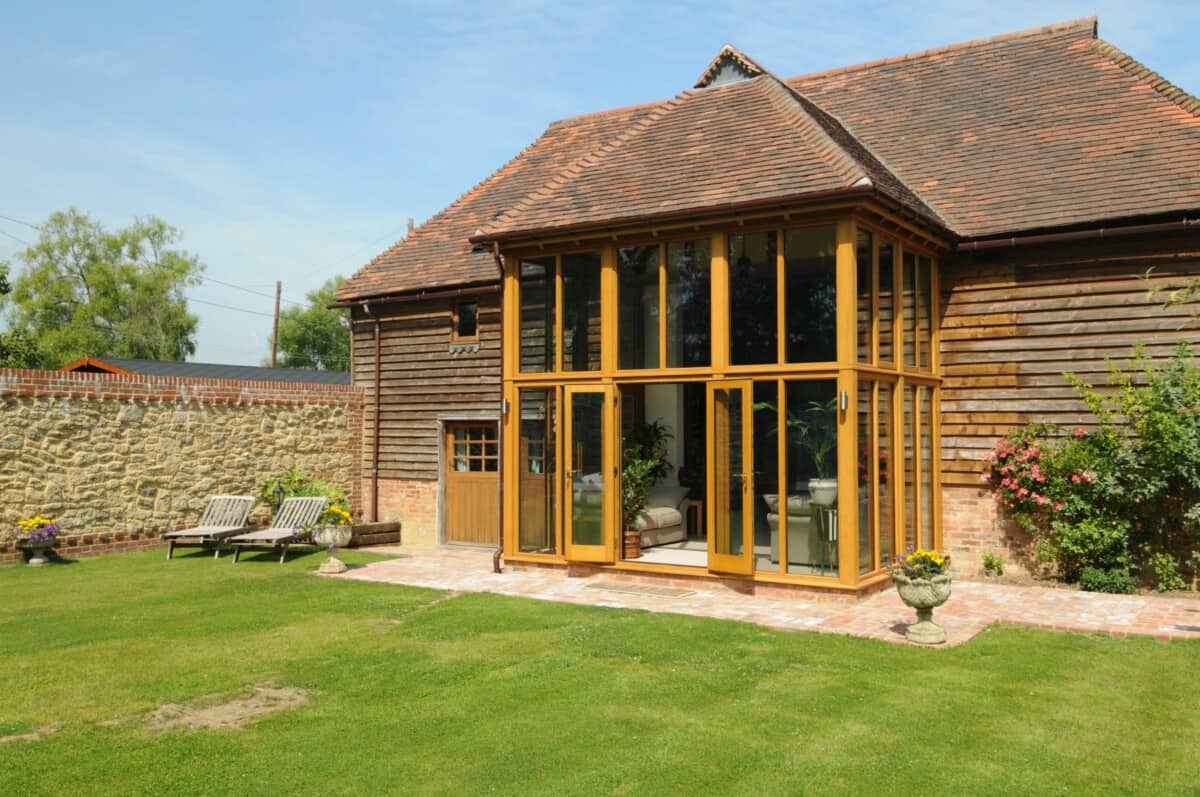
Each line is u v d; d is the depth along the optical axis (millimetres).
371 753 6004
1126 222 11109
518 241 12477
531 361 12695
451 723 6566
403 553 15789
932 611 9297
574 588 11570
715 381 11180
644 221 11320
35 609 10609
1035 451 11664
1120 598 10602
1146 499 10938
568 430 12320
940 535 12562
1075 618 9500
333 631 9438
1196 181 11086
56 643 8977
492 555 15422
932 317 12477
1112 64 13961
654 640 8773
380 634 9297
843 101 16031
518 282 12820
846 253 10328
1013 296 12164
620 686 7367
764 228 10906
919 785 5383
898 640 8672
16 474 13578
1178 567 10992
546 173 18609
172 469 15438
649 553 13148
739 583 11117
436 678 7680
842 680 7430
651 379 11641
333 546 13188
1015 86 14492
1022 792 5277
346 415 18203
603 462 12023
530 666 7977
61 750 6086
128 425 14898
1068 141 12898
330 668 8031
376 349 18234
